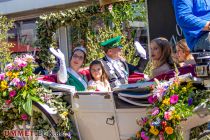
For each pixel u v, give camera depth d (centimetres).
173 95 369
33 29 1055
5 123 459
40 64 811
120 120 409
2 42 918
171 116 361
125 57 832
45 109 431
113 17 803
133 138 398
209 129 388
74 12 782
